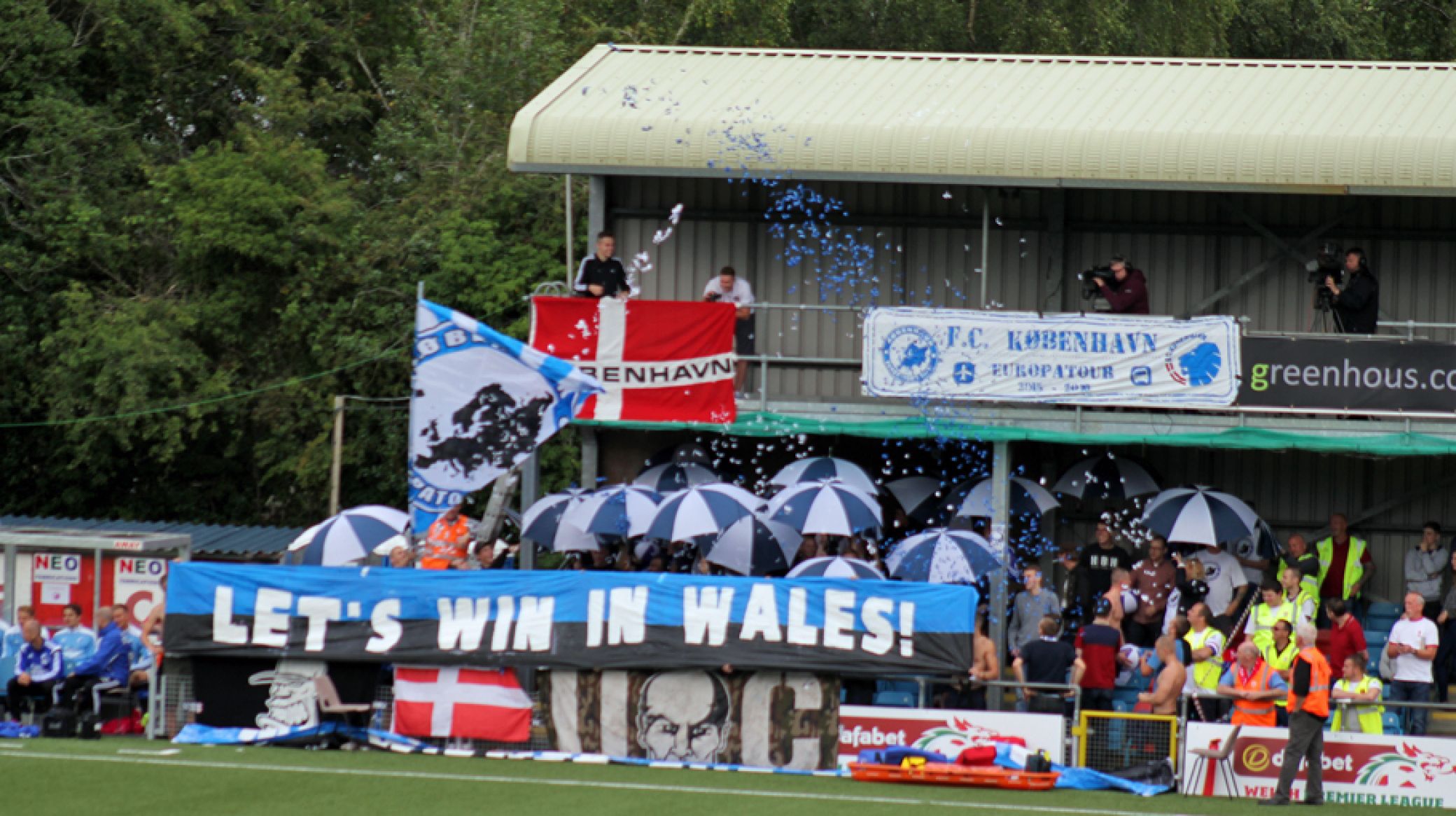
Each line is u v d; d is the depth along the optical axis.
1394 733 58.62
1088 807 49.72
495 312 90.25
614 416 68.38
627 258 77.44
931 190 76.06
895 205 76.31
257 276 95.56
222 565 58.72
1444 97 71.81
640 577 57.12
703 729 56.22
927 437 72.00
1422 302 73.00
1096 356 65.62
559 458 88.69
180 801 47.53
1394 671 60.06
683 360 68.31
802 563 61.25
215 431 93.62
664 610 56.75
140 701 61.75
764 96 74.00
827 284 76.44
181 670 58.88
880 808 48.56
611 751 56.72
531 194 93.94
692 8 108.06
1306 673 51.50
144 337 89.75
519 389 61.88
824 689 55.94
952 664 55.59
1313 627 52.12
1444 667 64.12
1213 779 53.66
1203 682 57.47
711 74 77.31
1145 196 74.75
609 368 68.50
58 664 61.22
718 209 76.94
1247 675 54.75
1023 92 74.19
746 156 70.25
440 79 99.56
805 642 56.09
